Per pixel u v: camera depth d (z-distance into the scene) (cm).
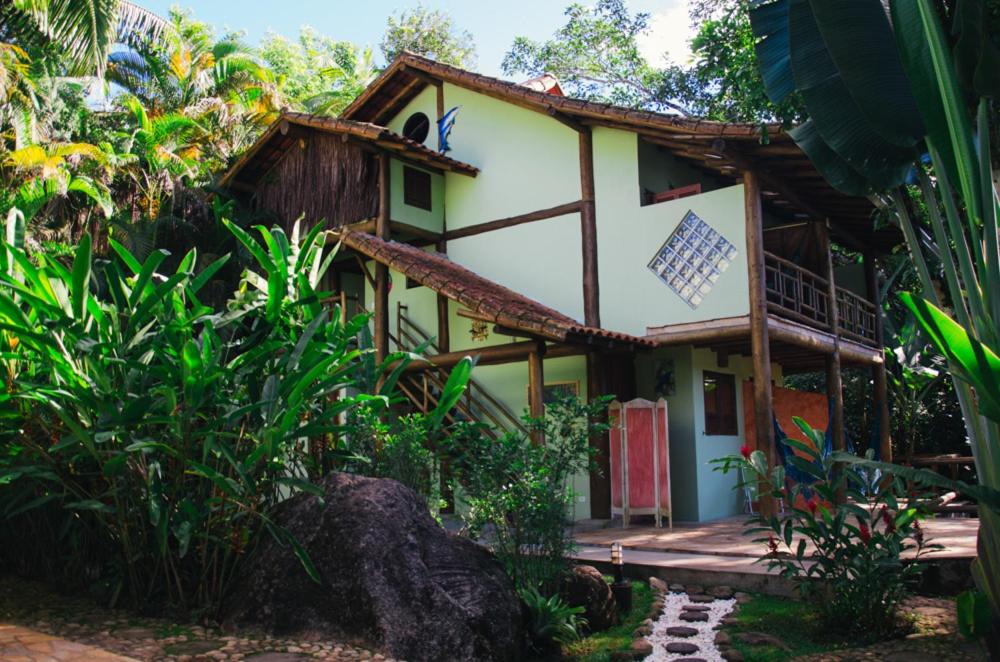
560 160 1277
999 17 606
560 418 682
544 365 1232
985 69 524
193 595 567
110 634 501
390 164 1334
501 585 568
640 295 1169
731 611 633
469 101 1398
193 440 559
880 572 564
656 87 1997
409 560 530
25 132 1712
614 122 1173
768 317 1056
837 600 577
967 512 1108
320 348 576
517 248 1309
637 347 1102
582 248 1230
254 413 584
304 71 3130
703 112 1738
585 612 611
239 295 629
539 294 1273
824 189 1148
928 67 539
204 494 570
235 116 2281
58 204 1819
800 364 1510
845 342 1301
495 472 651
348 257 1439
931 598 637
